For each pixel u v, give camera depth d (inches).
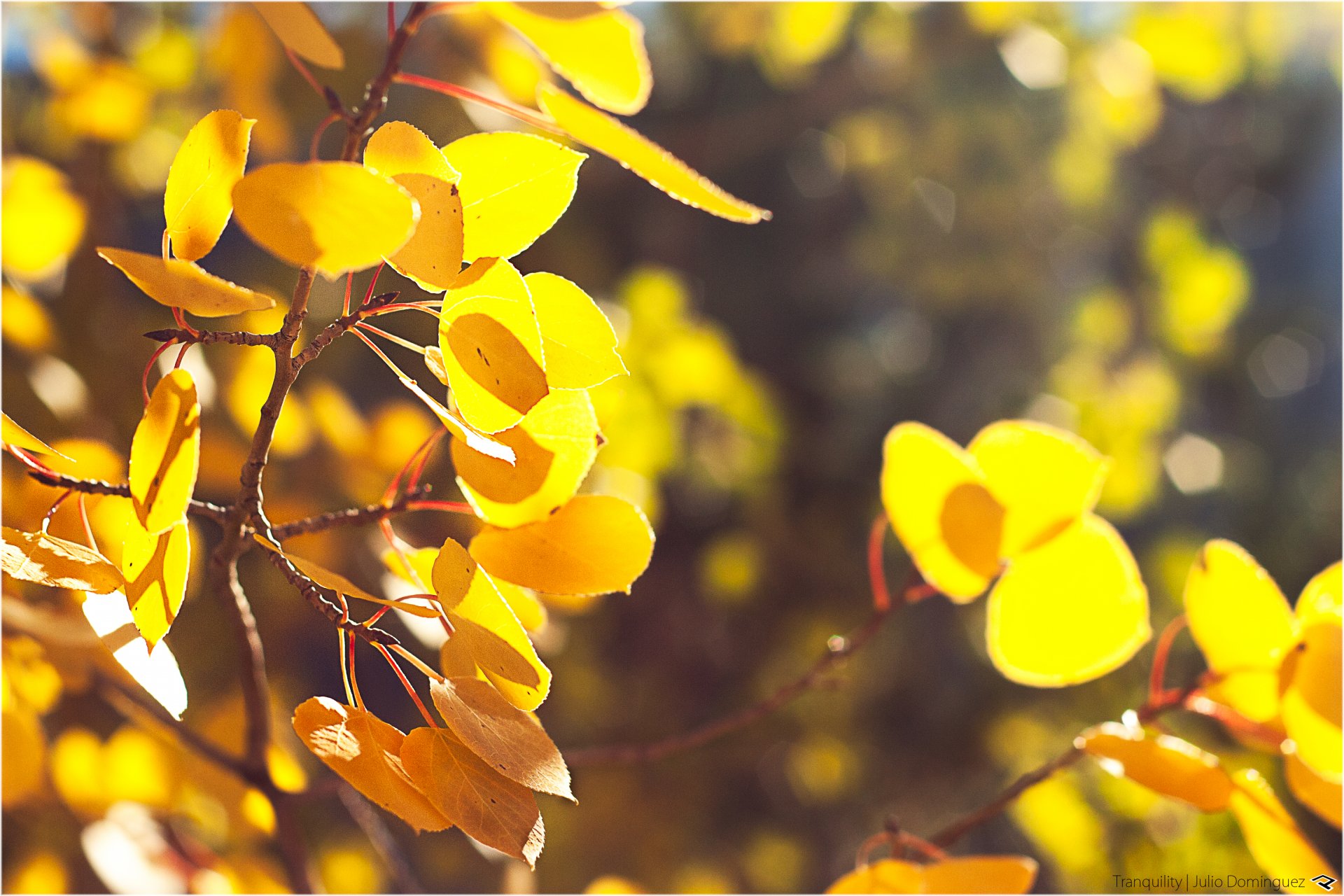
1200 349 150.9
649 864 117.3
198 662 73.4
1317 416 224.7
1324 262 231.6
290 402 56.1
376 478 62.9
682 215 173.5
